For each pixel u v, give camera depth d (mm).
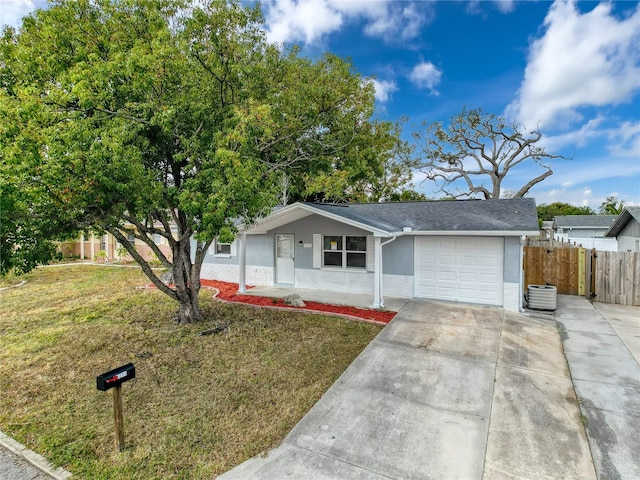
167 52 5738
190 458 3670
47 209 5098
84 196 5211
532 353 6301
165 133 6055
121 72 5742
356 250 11312
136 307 9789
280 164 8719
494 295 9438
